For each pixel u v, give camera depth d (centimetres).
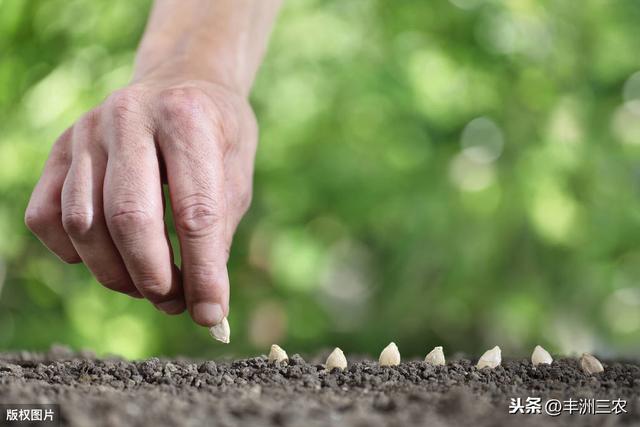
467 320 487
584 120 445
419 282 463
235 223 165
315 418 108
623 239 461
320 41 439
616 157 459
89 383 140
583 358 158
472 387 137
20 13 434
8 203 442
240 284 494
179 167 140
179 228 139
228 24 181
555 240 431
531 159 438
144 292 140
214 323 143
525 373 153
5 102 443
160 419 105
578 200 451
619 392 135
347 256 548
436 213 435
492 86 456
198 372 151
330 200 464
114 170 138
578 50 449
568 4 446
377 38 448
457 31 461
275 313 493
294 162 455
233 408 113
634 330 483
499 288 457
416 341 504
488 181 437
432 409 117
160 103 143
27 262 470
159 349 462
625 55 460
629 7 466
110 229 136
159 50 174
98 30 446
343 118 446
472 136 462
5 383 135
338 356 156
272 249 461
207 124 145
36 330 467
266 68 445
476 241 438
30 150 425
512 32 447
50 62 457
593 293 462
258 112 449
